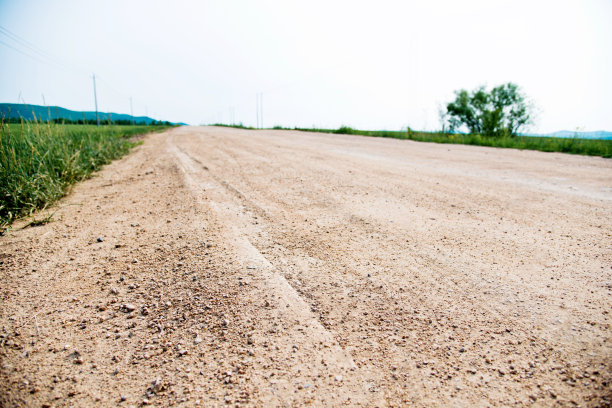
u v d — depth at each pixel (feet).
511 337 4.92
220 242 8.40
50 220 10.53
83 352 4.78
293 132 75.61
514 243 8.36
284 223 9.94
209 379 4.24
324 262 7.40
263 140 43.91
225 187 14.55
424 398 3.92
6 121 13.08
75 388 4.14
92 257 7.82
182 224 9.84
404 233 9.11
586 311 5.46
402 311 5.61
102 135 25.82
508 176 17.42
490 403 3.82
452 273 6.88
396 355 4.63
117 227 9.82
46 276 6.94
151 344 4.93
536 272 6.84
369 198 12.73
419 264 7.30
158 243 8.51
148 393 4.06
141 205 12.14
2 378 4.29
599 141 33.12
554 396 3.87
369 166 20.42
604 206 11.43
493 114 56.24
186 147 33.12
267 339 4.94
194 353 4.71
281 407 3.79
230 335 5.04
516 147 36.86
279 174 17.53
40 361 4.60
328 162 21.97
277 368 4.39
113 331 5.23
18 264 7.47
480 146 38.55
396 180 16.10
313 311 5.62
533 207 11.46
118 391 4.09
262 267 7.09
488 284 6.41
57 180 13.44
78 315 5.64
